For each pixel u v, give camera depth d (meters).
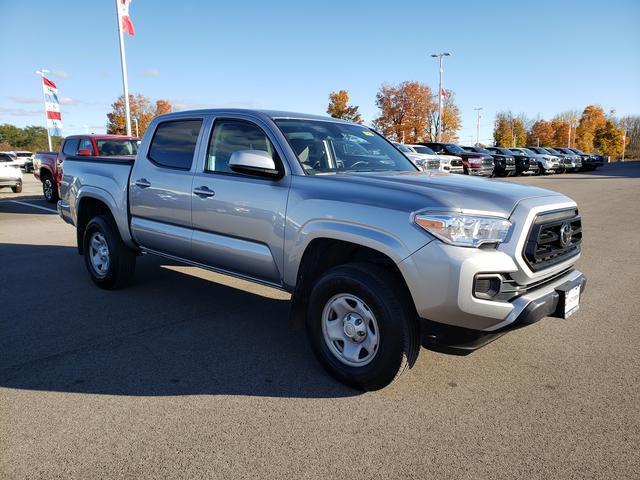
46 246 8.48
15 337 4.29
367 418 3.04
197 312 4.98
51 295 5.52
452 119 67.88
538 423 2.99
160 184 4.70
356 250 3.66
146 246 5.13
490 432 2.89
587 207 14.03
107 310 5.02
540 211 3.19
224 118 4.34
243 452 2.69
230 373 3.63
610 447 2.75
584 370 3.72
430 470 2.55
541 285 3.29
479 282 2.95
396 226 3.10
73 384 3.45
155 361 3.83
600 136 101.06
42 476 2.48
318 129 4.29
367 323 3.30
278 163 3.84
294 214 3.61
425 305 3.01
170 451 2.70
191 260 4.64
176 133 4.75
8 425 2.93
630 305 5.27
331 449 2.72
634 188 20.47
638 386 3.47
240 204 3.97
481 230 2.96
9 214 12.91
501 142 100.19
